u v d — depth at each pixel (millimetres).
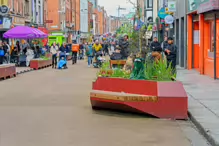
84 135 9023
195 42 25984
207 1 20422
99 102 11836
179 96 10781
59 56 33219
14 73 24688
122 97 11164
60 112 11781
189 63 25984
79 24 103688
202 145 8258
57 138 8734
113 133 9219
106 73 13578
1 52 31922
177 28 30484
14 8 43031
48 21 60781
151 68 11820
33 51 37188
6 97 15016
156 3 45062
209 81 18406
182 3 27672
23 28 34344
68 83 20203
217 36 19562
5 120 10617
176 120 10727
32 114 11477
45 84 19766
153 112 10938
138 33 18344
